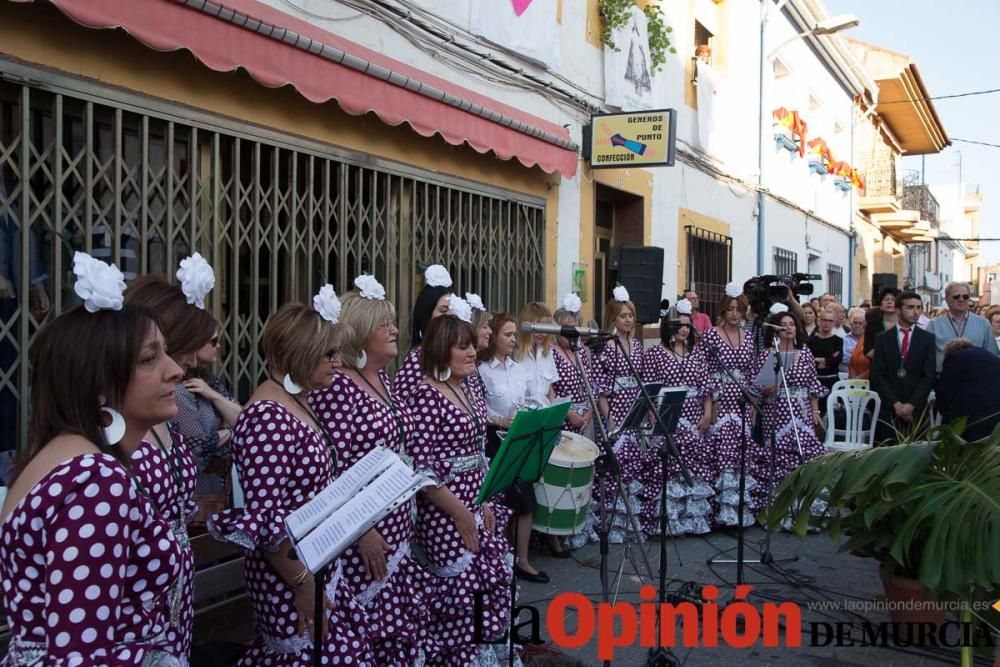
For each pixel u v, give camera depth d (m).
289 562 2.51
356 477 2.42
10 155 3.58
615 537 5.91
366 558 2.88
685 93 10.59
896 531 4.04
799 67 15.52
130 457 1.91
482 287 6.82
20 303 3.60
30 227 3.65
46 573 1.58
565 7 7.87
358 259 5.48
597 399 5.76
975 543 3.38
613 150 7.91
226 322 4.58
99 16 3.54
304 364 2.66
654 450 5.90
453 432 3.35
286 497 2.56
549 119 7.64
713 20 11.73
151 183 4.18
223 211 4.57
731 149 12.14
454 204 6.46
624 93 8.84
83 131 3.85
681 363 6.12
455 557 3.34
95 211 3.92
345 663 2.61
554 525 4.79
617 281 7.70
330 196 5.32
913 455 3.71
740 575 4.95
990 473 3.57
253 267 4.70
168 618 1.97
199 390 3.21
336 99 4.81
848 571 5.40
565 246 7.93
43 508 1.60
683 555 5.74
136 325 1.80
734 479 6.28
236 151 4.59
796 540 6.14
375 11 5.57
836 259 18.91
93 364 1.73
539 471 3.44
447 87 6.04
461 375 3.41
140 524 1.73
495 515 3.83
